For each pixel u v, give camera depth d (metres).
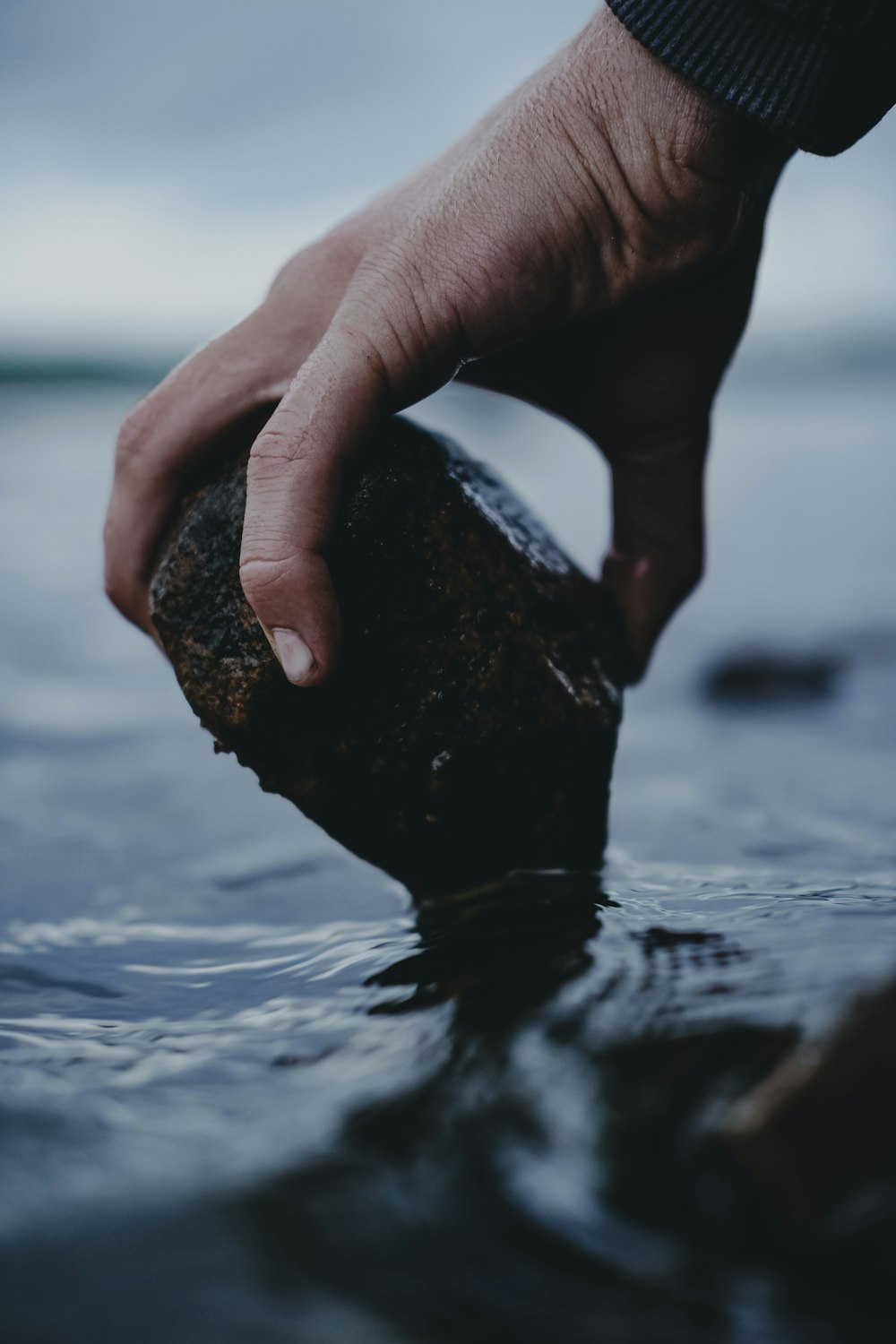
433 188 0.46
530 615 0.46
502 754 0.45
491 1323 0.32
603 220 0.45
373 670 0.45
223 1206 0.34
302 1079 0.37
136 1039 0.40
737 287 0.48
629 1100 0.35
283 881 0.53
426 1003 0.39
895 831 0.54
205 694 0.45
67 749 0.75
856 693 0.85
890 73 0.42
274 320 0.46
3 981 0.45
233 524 0.45
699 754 0.71
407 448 0.45
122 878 0.54
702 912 0.42
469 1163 0.34
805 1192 0.33
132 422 0.47
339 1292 0.32
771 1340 0.32
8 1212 0.34
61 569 1.48
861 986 0.36
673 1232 0.33
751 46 0.43
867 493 2.19
